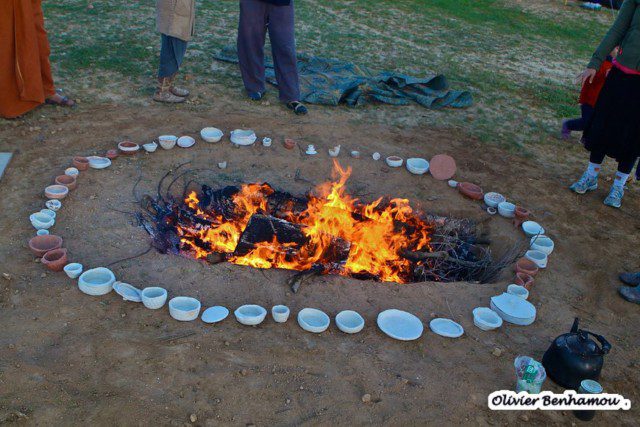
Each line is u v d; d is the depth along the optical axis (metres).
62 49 7.88
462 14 12.52
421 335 3.86
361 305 4.09
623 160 5.61
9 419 2.95
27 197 4.82
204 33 9.20
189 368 3.38
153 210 4.89
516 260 4.79
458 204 5.58
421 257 4.84
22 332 3.48
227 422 3.10
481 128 7.22
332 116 7.05
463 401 3.40
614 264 4.92
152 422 3.03
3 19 5.57
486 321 4.05
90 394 3.14
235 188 5.21
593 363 3.46
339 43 9.57
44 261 3.97
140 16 9.61
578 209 5.72
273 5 6.57
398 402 3.34
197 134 6.15
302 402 3.26
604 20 13.63
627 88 5.27
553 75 9.43
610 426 3.36
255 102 7.14
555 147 6.98
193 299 3.85
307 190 5.55
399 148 6.47
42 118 6.13
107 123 6.18
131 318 3.69
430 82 7.97
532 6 14.19
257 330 3.73
